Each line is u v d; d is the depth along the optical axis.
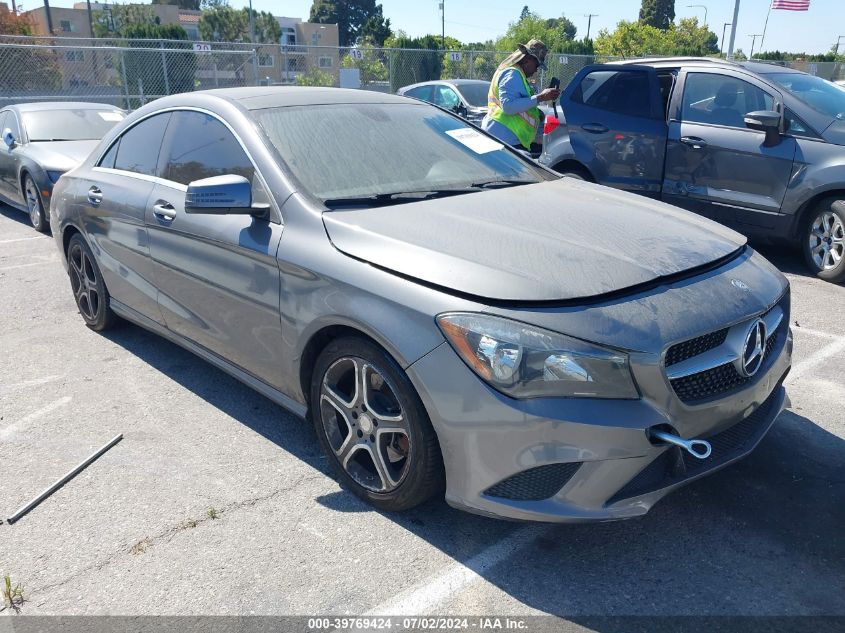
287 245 2.99
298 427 3.62
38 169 7.88
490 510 2.44
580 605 2.38
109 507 2.96
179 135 3.85
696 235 3.03
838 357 4.41
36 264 6.81
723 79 6.54
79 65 18.47
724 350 2.54
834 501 2.92
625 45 53.69
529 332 2.32
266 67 22.45
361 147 3.49
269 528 2.80
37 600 2.44
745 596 2.41
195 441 3.49
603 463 2.31
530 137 6.67
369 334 2.63
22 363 4.45
